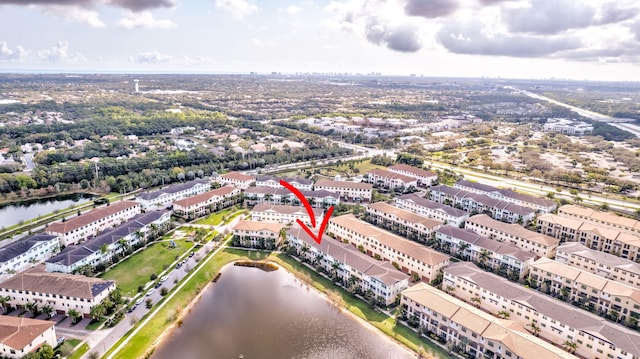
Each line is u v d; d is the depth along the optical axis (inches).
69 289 6328.7
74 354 5492.1
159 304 6786.4
